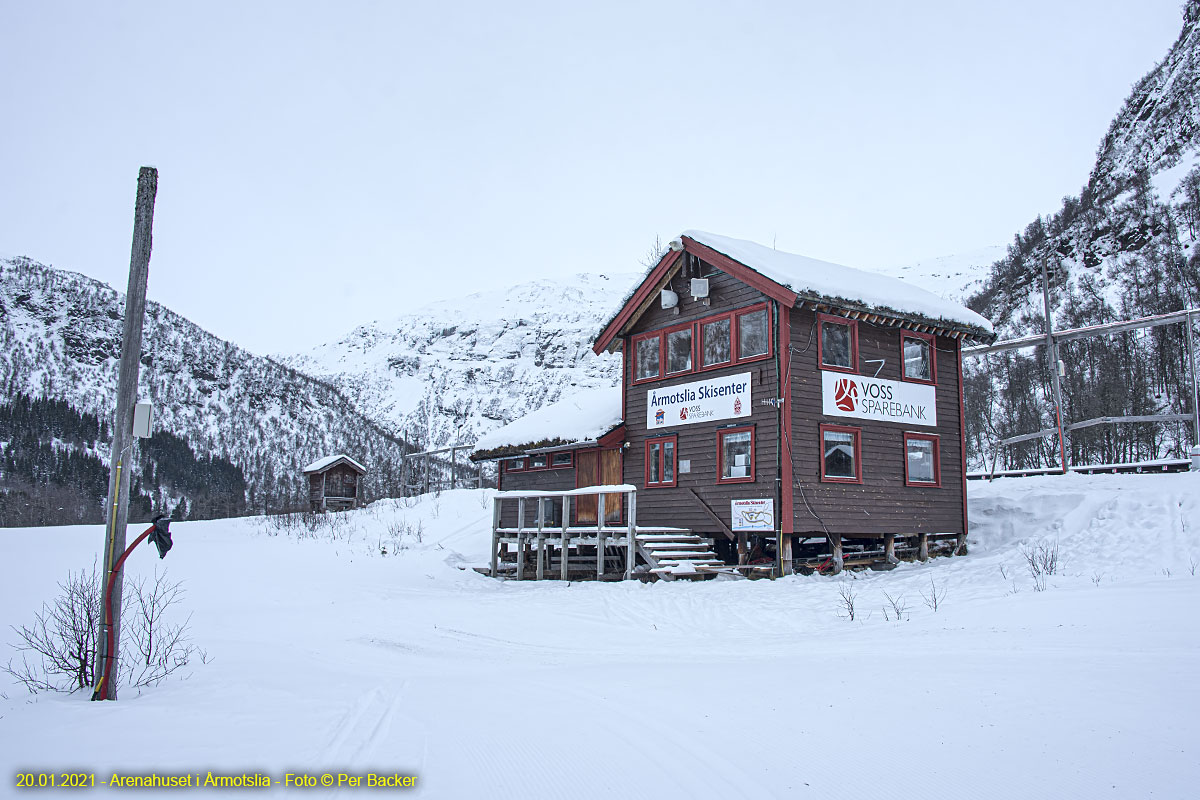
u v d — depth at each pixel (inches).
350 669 456.8
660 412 972.6
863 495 864.9
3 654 538.0
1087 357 2116.1
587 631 595.8
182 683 405.7
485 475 2856.8
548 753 267.0
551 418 1190.3
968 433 2098.9
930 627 496.4
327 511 2075.5
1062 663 359.3
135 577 975.6
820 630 538.0
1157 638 398.3
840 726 283.4
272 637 592.1
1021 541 871.1
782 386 823.1
